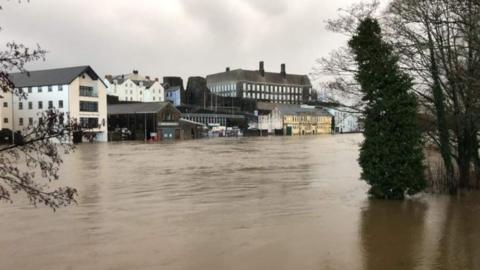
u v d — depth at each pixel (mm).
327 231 12852
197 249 11125
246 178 25297
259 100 169625
